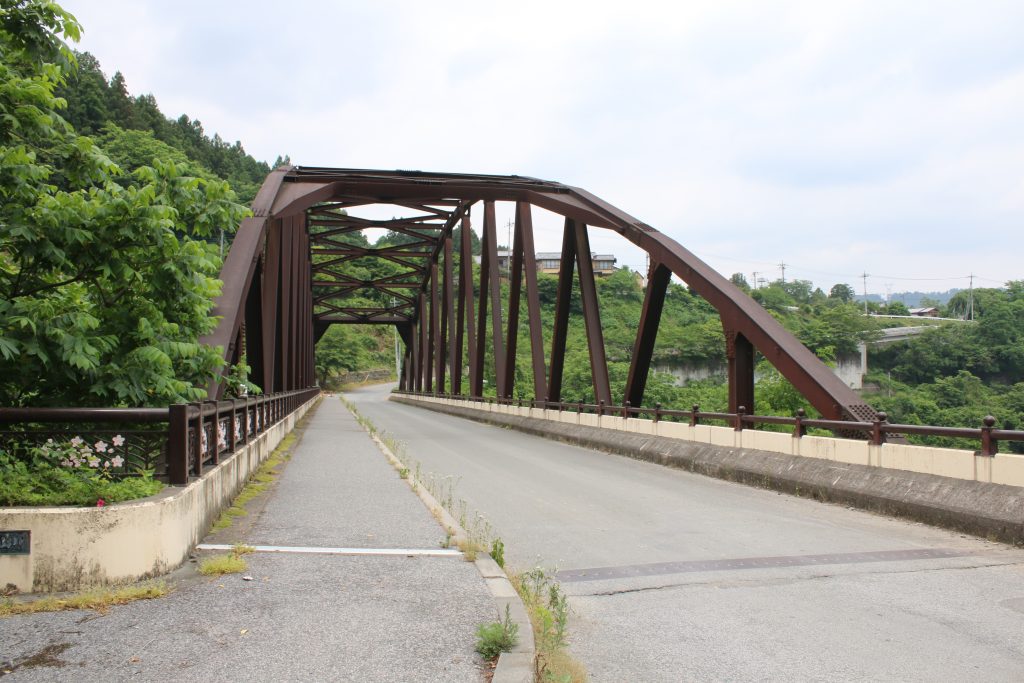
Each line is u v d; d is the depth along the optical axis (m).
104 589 4.93
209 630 4.30
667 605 5.20
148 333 7.21
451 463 14.36
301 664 3.80
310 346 53.12
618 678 3.90
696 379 60.59
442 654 3.96
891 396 50.78
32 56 6.55
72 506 5.11
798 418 10.91
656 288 17.44
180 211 7.82
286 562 5.89
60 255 6.48
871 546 7.01
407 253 50.72
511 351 27.67
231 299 12.61
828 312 66.00
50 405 6.71
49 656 3.87
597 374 19.53
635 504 9.53
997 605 5.16
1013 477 7.27
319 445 17.11
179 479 6.09
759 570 6.14
